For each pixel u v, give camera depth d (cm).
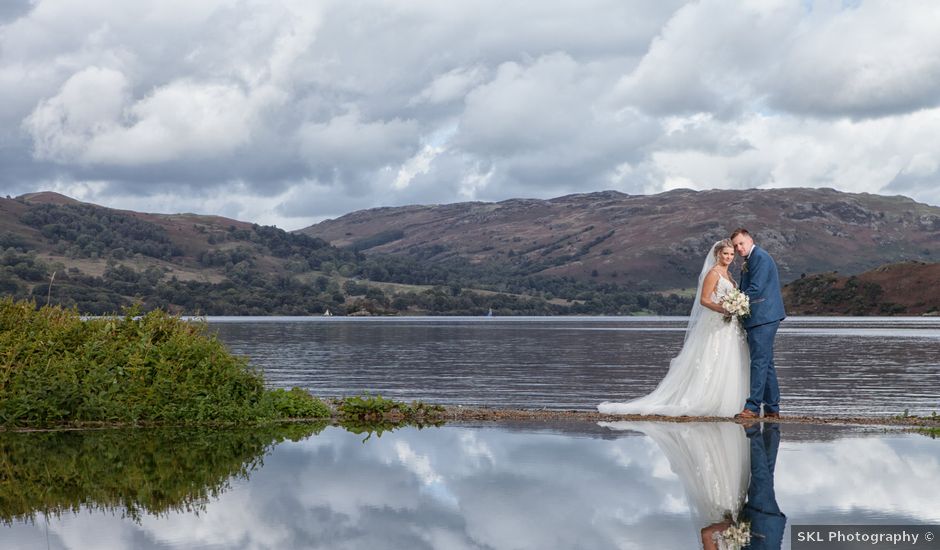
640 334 6216
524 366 2686
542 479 776
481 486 745
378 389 1912
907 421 1220
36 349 1243
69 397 1177
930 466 848
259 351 3616
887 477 791
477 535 580
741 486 748
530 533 585
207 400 1221
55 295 14662
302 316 18112
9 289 14412
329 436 1072
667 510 657
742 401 1271
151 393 1211
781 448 961
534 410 1380
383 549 543
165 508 666
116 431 1125
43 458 903
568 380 2152
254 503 680
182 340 1296
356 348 3875
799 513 650
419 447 969
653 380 2145
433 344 4353
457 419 1258
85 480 783
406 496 704
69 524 614
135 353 1262
